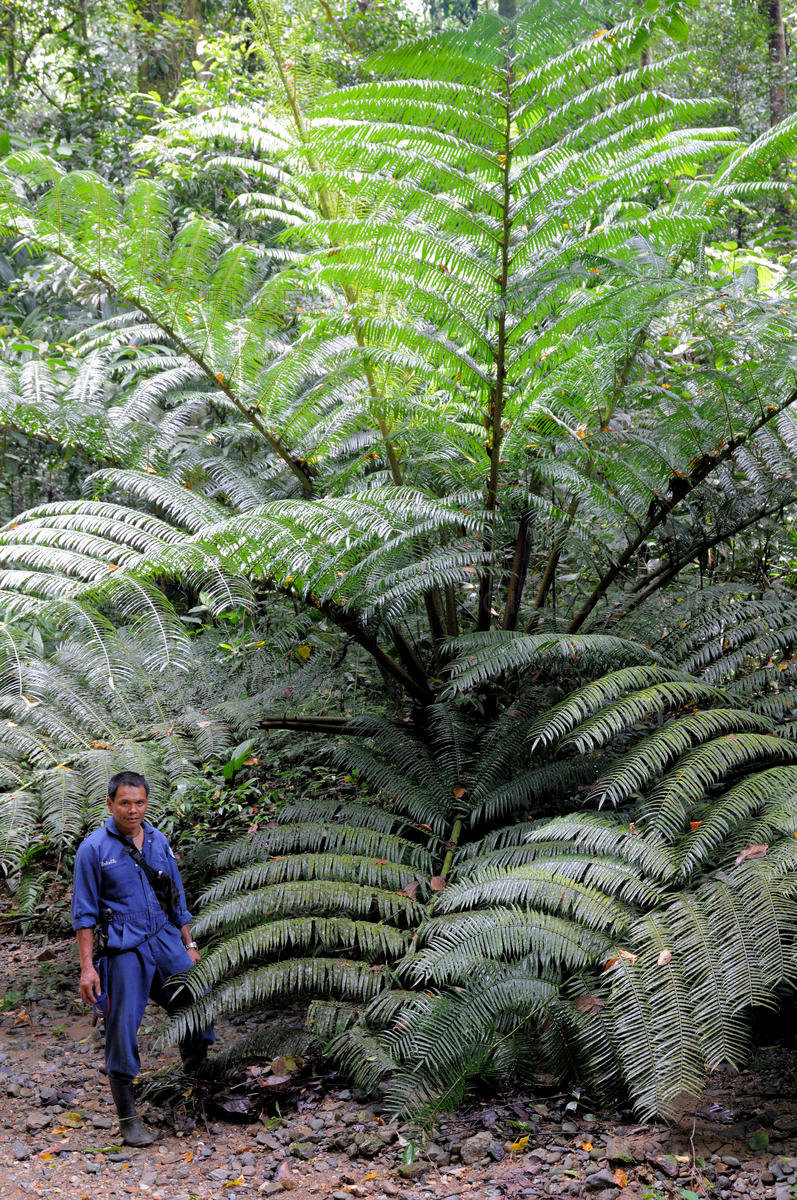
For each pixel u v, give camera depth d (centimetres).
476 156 436
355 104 429
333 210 532
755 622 446
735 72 1059
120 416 492
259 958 438
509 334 446
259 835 419
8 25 1209
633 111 414
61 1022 424
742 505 482
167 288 481
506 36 408
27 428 469
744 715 383
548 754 452
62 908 526
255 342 486
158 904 343
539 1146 293
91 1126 333
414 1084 309
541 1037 325
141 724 471
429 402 521
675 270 518
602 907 330
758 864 315
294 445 507
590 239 477
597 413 501
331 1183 285
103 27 1329
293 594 467
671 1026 288
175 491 447
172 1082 348
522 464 459
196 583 510
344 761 461
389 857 407
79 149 898
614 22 405
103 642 408
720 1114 300
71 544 418
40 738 441
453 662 431
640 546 532
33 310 826
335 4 955
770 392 452
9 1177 295
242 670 523
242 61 879
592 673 473
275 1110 332
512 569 488
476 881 366
